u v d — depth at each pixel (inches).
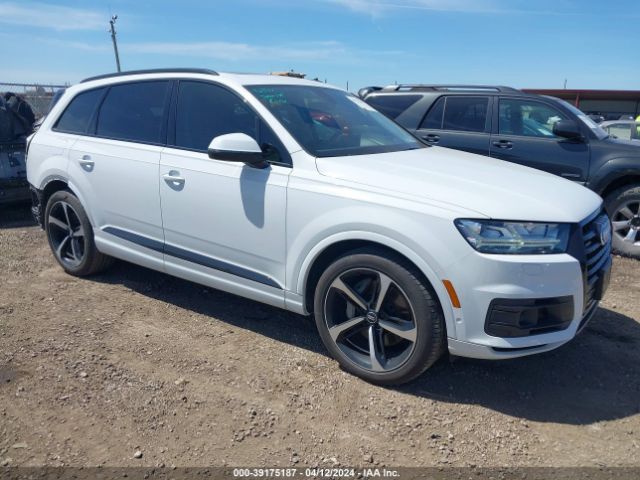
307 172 130.7
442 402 122.2
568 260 112.7
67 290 180.5
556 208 118.5
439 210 113.0
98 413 114.0
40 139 193.3
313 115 151.9
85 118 183.0
